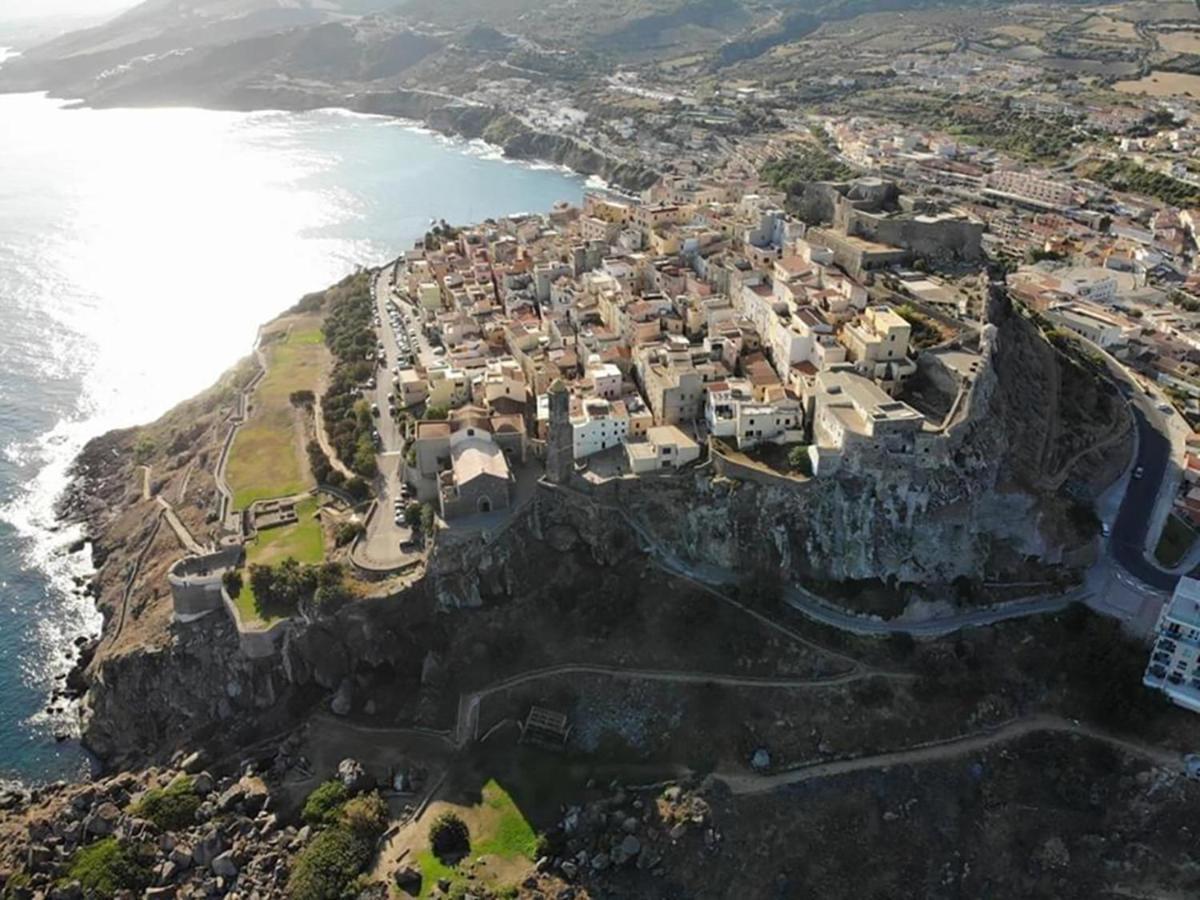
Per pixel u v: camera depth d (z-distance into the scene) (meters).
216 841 145.00
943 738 149.75
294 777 156.00
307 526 189.12
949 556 165.38
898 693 153.50
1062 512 169.38
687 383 186.00
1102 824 140.12
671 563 173.88
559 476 178.38
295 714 166.62
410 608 171.00
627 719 157.62
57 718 178.25
